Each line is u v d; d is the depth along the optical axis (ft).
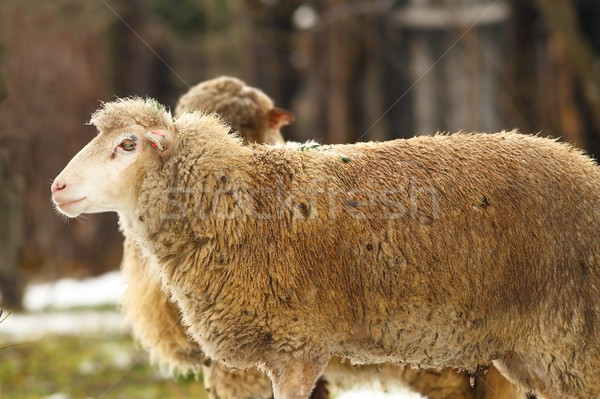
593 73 92.32
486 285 27.37
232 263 27.30
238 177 27.96
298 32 133.90
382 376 33.91
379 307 27.32
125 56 127.85
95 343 64.23
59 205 27.58
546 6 92.79
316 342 27.32
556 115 103.76
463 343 27.78
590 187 28.53
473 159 28.40
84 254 104.78
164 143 27.84
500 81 106.63
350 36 118.32
